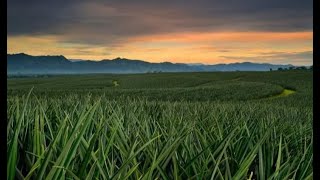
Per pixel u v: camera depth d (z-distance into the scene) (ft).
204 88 320.29
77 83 528.22
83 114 6.59
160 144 8.66
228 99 251.60
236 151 9.19
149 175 5.93
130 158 5.98
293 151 11.21
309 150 8.32
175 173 6.70
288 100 218.18
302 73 527.40
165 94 261.65
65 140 7.23
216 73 605.31
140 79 546.67
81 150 7.25
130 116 13.47
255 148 7.25
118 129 8.65
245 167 6.44
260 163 7.54
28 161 7.05
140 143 8.44
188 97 250.78
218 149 7.54
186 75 583.17
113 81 545.03
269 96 286.46
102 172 5.96
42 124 7.90
